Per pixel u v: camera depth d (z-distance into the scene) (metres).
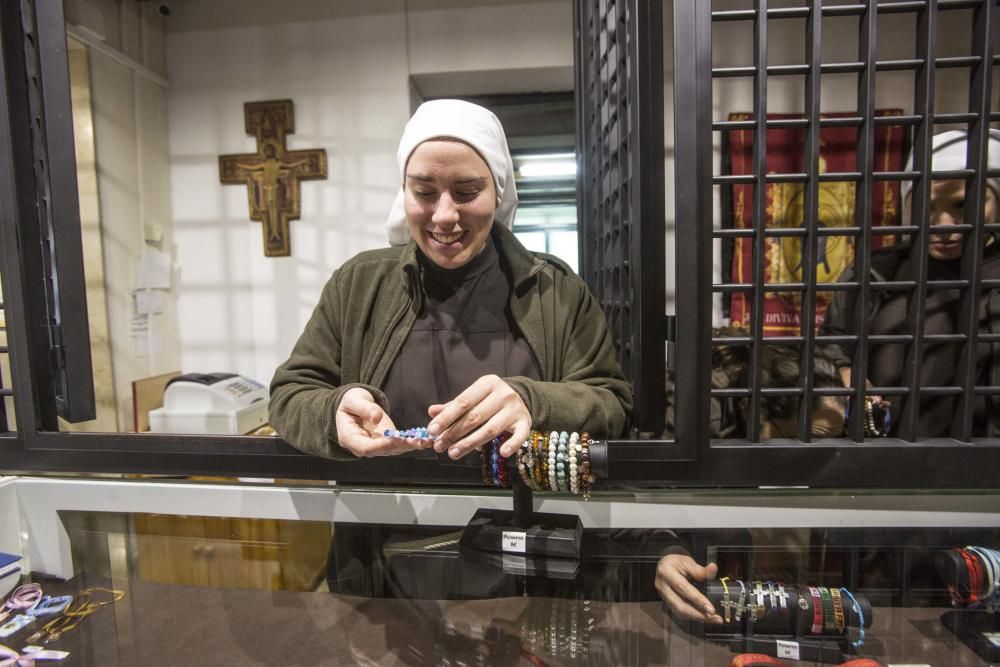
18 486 0.69
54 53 0.60
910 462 0.57
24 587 0.58
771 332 1.74
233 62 1.96
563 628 0.51
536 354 0.68
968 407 0.57
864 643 0.48
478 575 0.58
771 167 1.73
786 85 1.72
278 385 0.69
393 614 0.53
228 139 1.99
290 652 0.48
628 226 0.78
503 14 1.86
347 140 1.95
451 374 0.69
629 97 0.67
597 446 0.52
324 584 0.57
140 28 1.87
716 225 1.74
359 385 0.59
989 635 0.48
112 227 1.78
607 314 0.97
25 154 0.63
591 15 1.11
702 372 0.58
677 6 0.54
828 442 0.59
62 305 0.64
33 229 0.65
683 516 0.62
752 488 0.60
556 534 0.59
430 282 0.70
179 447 0.67
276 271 2.03
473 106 0.60
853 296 0.58
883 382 0.72
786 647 0.47
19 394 0.67
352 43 1.92
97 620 0.52
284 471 0.66
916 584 0.54
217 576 0.60
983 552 0.55
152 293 1.93
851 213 1.71
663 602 0.53
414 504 0.66
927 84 0.52
